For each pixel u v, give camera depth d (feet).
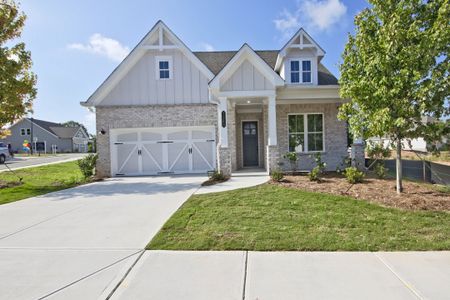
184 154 45.27
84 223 18.37
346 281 10.56
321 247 13.58
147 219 18.86
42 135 179.01
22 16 37.76
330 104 44.11
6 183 37.55
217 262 12.35
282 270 11.50
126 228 17.07
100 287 10.52
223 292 9.98
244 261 12.39
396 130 22.08
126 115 44.62
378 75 21.71
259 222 17.19
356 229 15.74
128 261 12.62
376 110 21.99
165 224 17.24
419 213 18.13
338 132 44.09
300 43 41.47
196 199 23.36
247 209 19.95
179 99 45.11
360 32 23.17
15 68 35.83
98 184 36.04
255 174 37.70
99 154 44.42
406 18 21.06
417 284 10.27
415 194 22.88
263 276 11.06
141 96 45.03
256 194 24.30
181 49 44.55
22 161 88.02
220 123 35.94
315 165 44.04
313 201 21.52
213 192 26.04
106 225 17.78
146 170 45.24
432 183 28.78
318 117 44.62
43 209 22.62
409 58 20.06
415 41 20.76
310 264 11.98
